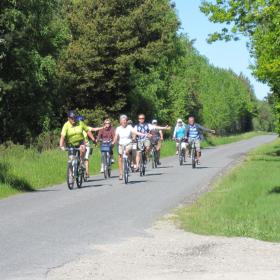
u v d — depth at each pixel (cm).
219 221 1196
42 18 4522
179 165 2948
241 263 848
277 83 3186
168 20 5494
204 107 10269
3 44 4100
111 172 2620
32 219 1246
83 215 1302
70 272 796
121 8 5047
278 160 3250
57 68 4675
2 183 1792
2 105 4494
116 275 778
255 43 3180
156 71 6269
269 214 1272
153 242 1003
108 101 5094
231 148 5694
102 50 4769
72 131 1880
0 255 901
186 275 776
